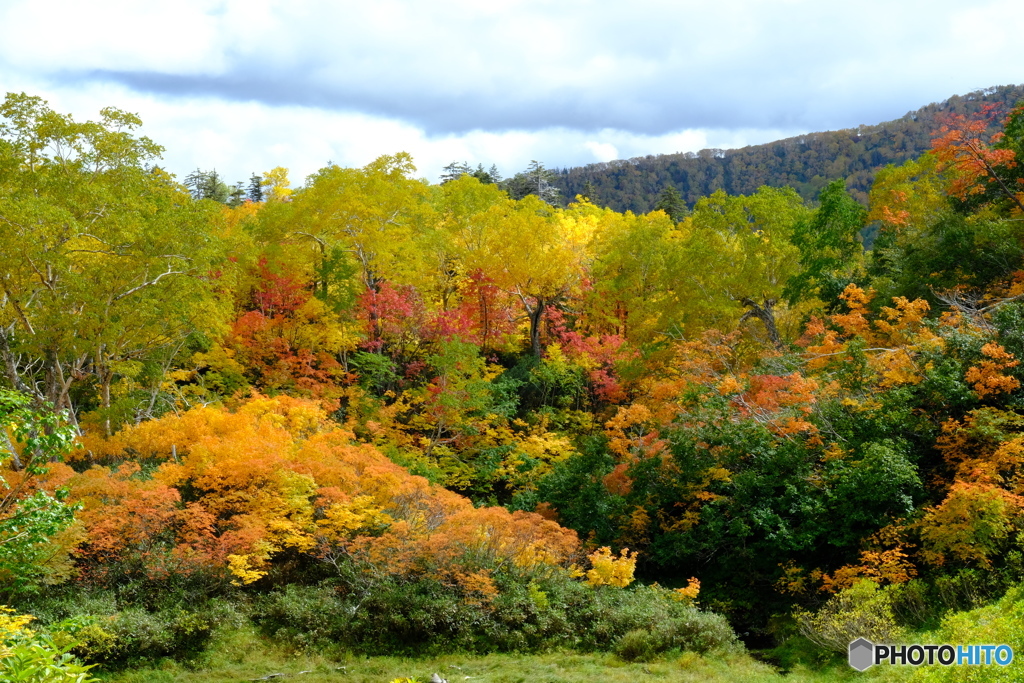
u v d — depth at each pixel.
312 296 29.20
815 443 18.58
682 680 13.99
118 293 22.11
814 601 16.95
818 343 26.31
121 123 22.25
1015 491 15.10
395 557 16.61
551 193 74.75
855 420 18.47
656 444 21.36
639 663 14.98
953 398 17.33
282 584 16.88
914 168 31.61
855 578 15.67
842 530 17.00
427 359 28.28
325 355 28.23
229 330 26.28
